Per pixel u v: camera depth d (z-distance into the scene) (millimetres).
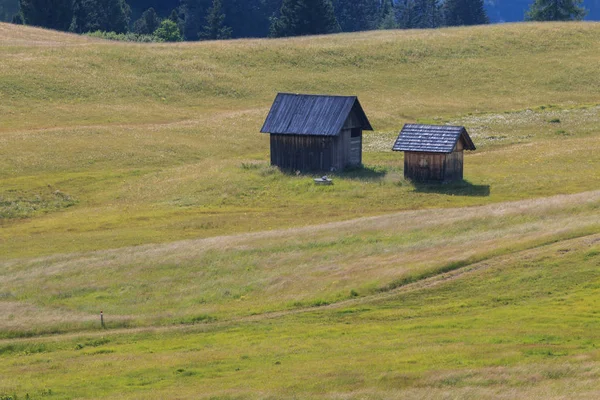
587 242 170750
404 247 183500
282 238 198500
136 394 115250
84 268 186125
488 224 198000
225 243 197250
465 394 105500
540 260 164500
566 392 104625
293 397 108875
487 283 157750
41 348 144500
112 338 147000
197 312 157625
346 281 165625
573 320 134375
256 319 152000
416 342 129375
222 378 119875
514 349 122188
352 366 119938
